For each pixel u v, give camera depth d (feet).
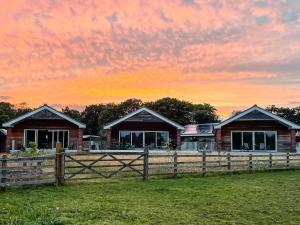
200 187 46.91
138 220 29.37
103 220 29.04
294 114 256.52
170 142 119.34
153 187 46.42
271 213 32.50
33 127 115.24
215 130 122.21
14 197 37.73
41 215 29.78
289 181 54.60
